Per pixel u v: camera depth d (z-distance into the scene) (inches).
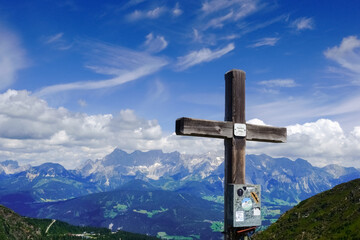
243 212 397.4
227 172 423.8
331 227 7239.2
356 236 6186.0
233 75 429.4
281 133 451.8
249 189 403.2
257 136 436.5
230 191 404.8
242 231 396.8
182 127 393.7
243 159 422.6
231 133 419.2
